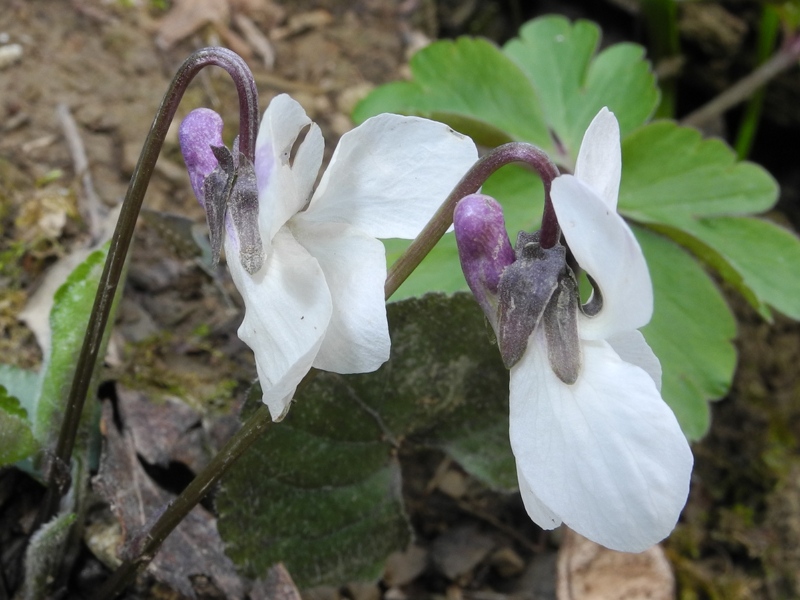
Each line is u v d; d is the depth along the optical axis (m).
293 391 0.05
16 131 0.10
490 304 0.05
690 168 0.09
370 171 0.05
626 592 0.08
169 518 0.06
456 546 0.08
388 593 0.08
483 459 0.07
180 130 0.05
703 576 0.09
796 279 0.08
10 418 0.06
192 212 0.10
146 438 0.07
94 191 0.10
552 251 0.05
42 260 0.09
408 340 0.07
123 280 0.07
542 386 0.05
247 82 0.05
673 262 0.08
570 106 0.10
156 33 0.11
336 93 0.12
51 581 0.07
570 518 0.05
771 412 0.10
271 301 0.05
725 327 0.08
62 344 0.07
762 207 0.09
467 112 0.10
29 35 0.11
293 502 0.07
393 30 0.13
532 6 0.14
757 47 0.13
